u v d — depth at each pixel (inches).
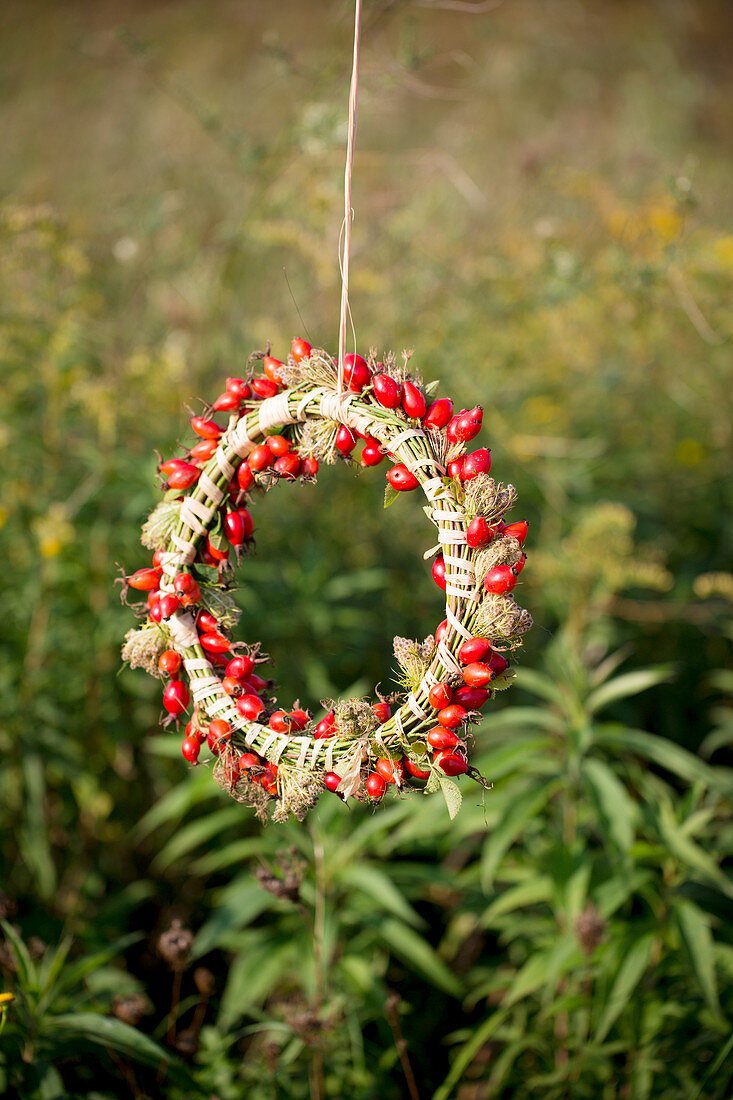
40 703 108.2
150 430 128.4
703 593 121.0
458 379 143.9
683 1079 83.4
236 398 51.9
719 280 147.6
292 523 137.6
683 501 164.7
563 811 96.3
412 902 120.0
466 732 44.8
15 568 118.0
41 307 117.2
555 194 167.3
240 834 120.3
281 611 123.2
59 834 116.4
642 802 117.9
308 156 136.9
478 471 45.4
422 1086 96.0
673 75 269.7
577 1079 83.4
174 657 51.4
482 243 163.3
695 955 77.1
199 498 51.8
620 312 150.1
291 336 145.9
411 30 125.6
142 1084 87.0
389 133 209.0
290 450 50.6
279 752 47.1
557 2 288.5
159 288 144.9
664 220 142.6
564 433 159.9
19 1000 68.6
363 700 46.6
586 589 120.7
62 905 113.8
